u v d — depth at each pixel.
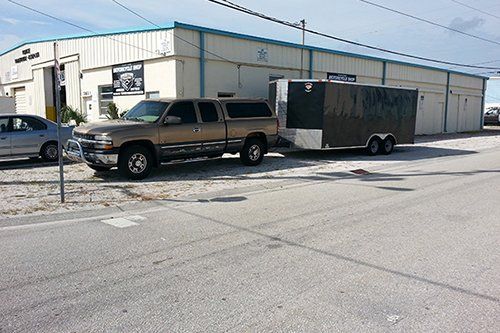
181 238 6.09
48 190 9.47
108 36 19.52
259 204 8.29
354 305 4.06
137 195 9.08
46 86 25.28
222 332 3.59
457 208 7.99
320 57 22.19
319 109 15.30
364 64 25.12
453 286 4.50
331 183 10.73
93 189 9.64
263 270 4.92
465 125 36.25
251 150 13.34
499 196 9.09
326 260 5.25
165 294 4.30
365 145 16.83
